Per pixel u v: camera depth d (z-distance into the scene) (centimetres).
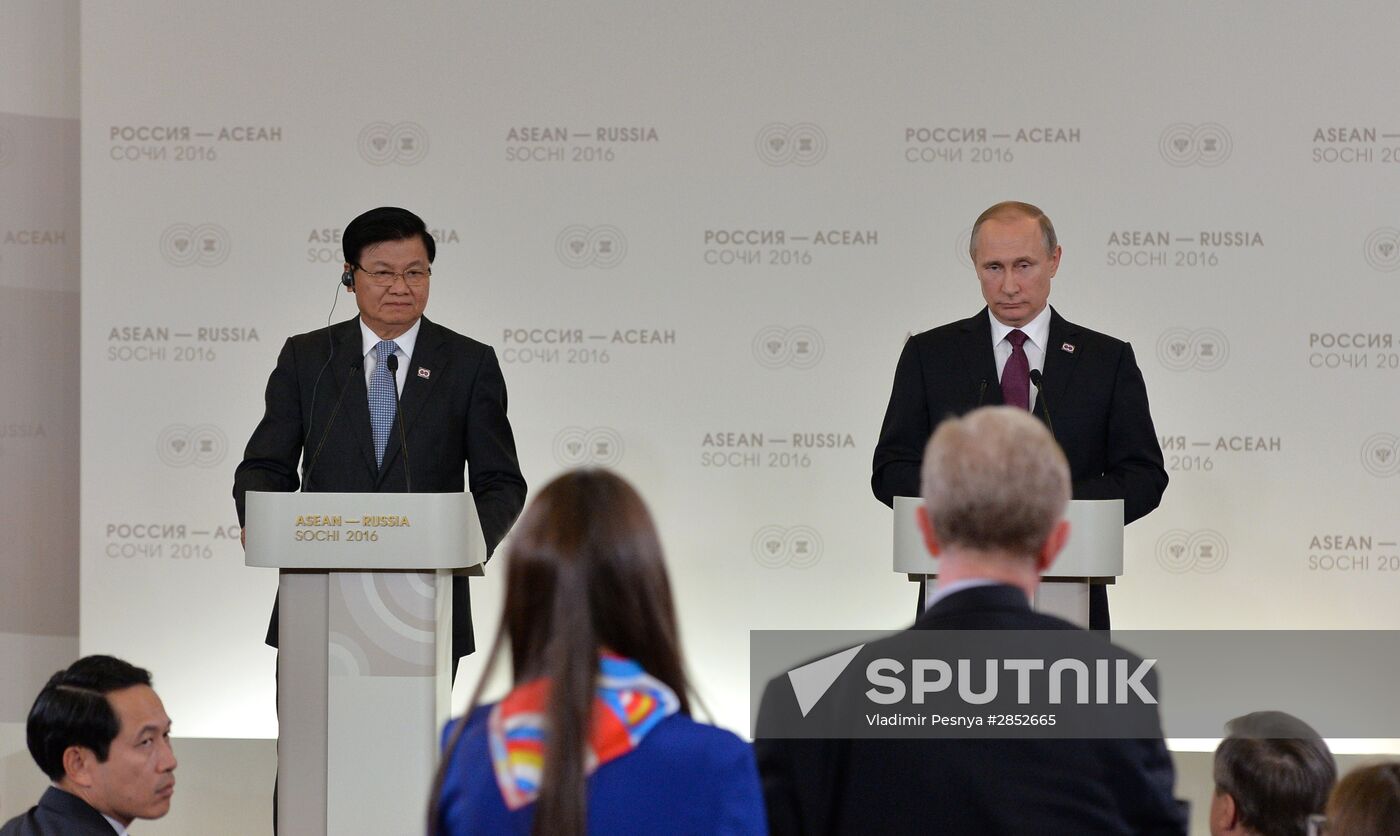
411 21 1995
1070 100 1981
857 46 1992
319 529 1116
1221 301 1970
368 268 1419
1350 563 1959
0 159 2014
